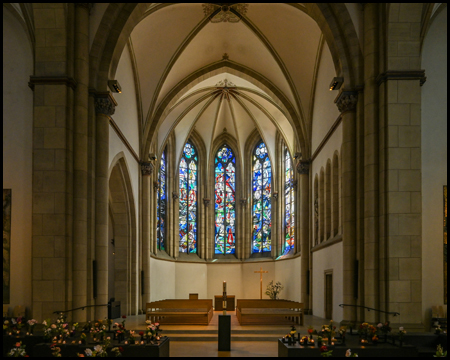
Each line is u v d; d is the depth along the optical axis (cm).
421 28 1420
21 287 1384
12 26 1466
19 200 1408
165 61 2314
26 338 1144
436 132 1445
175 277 3209
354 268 1519
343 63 1555
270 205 3434
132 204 2306
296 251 2884
